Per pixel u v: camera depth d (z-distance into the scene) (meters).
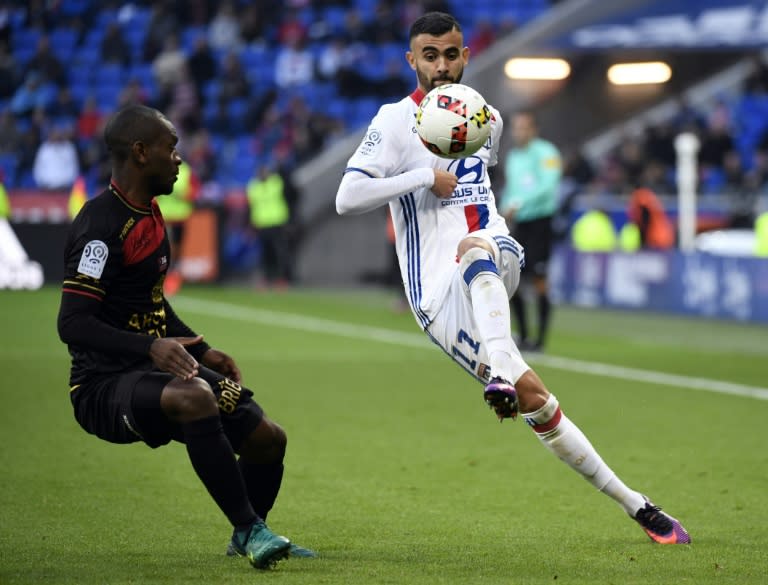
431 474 25.58
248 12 100.31
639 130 91.12
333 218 84.56
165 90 92.81
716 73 93.06
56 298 68.62
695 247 72.75
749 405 35.41
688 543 19.44
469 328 19.23
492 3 99.56
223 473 16.88
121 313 17.47
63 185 85.38
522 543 19.41
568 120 90.00
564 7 87.56
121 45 98.88
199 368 17.64
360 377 40.91
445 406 35.03
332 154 85.31
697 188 77.94
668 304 63.22
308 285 82.31
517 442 29.47
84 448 27.94
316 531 20.31
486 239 19.22
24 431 30.03
